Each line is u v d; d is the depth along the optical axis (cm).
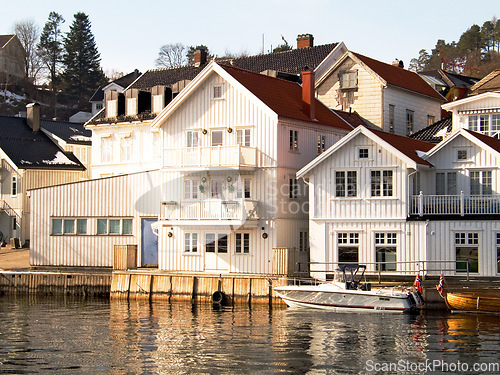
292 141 4281
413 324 3108
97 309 3744
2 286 4547
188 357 2594
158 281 4084
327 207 3981
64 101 12000
